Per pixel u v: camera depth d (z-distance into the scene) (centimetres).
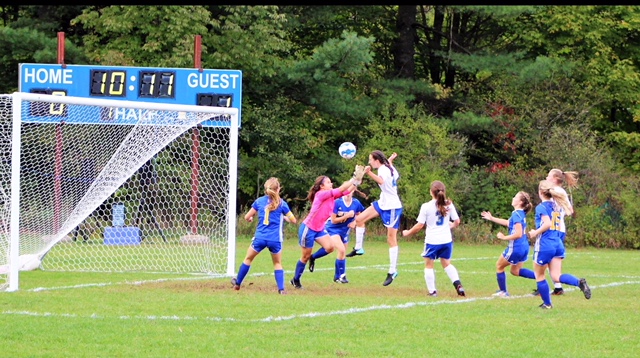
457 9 6800
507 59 7031
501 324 2155
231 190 3353
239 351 1766
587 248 5772
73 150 4191
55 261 3869
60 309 2281
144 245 4600
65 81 4784
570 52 7650
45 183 3944
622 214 5834
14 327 1983
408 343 1884
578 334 2034
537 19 7488
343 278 3120
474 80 7919
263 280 3170
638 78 7588
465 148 6675
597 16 7531
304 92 6894
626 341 1956
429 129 6419
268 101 6862
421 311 2353
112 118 4609
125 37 6456
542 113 6894
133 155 3572
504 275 2805
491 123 6944
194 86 4778
